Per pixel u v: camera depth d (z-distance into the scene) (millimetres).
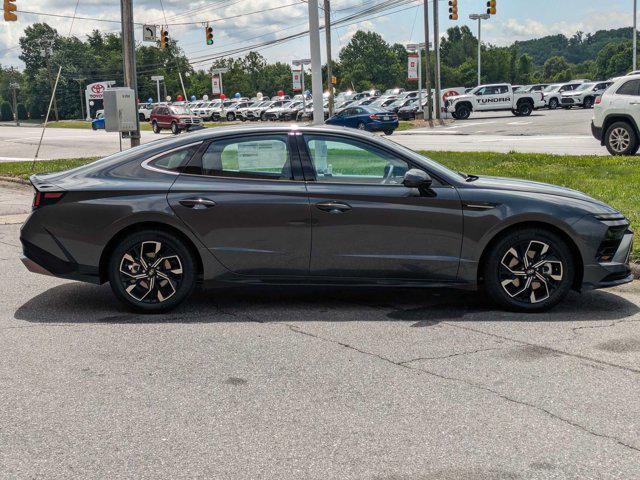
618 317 6156
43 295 7129
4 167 20375
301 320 6156
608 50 193125
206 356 5230
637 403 4285
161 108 46938
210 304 6707
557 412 4164
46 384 4688
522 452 3668
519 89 57594
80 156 25547
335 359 5137
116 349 5414
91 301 6879
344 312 6395
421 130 39000
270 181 6293
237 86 135750
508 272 6273
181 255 6320
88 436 3906
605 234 6184
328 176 6309
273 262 6273
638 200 10758
